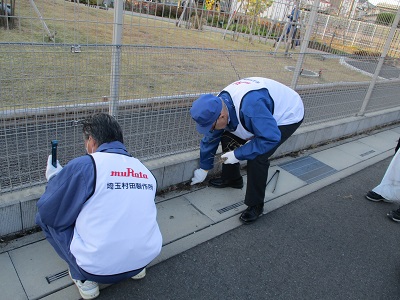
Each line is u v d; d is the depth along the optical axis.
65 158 2.97
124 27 3.30
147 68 3.10
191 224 3.07
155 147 3.41
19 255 2.46
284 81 4.31
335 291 2.60
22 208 2.54
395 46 5.80
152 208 2.07
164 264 2.61
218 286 2.49
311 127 4.98
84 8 3.04
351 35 5.39
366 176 4.45
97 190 1.83
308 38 4.29
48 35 3.12
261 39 4.17
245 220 3.16
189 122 3.56
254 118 2.52
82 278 2.08
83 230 1.88
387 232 3.40
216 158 3.62
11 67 2.56
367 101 5.80
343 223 3.44
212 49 3.38
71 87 3.08
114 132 2.01
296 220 3.37
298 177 4.18
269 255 2.87
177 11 3.31
